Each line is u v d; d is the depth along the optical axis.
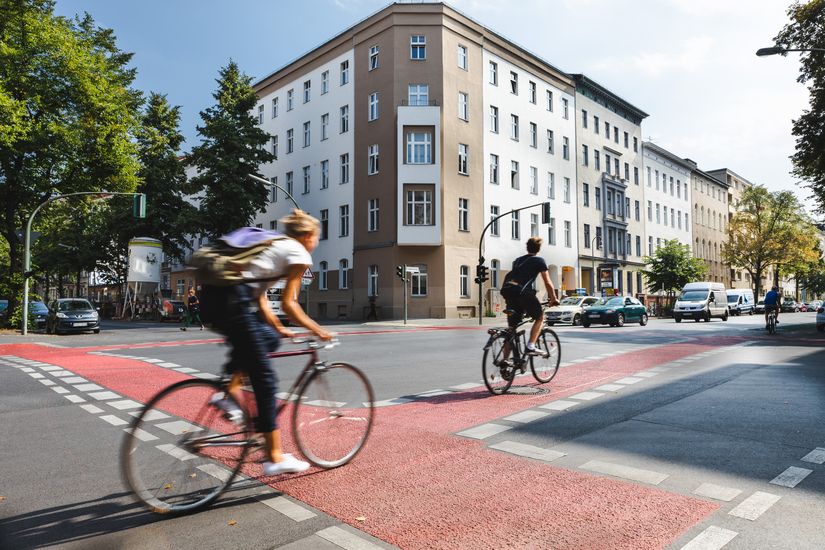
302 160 41.81
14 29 25.81
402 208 33.69
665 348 13.99
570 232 45.94
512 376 7.57
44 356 13.55
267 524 3.31
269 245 3.72
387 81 34.94
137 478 3.43
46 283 64.56
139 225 41.69
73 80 26.86
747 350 13.45
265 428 3.82
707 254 71.38
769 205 60.84
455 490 3.84
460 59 36.38
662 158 61.62
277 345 3.88
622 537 3.09
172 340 18.94
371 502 3.63
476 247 36.06
